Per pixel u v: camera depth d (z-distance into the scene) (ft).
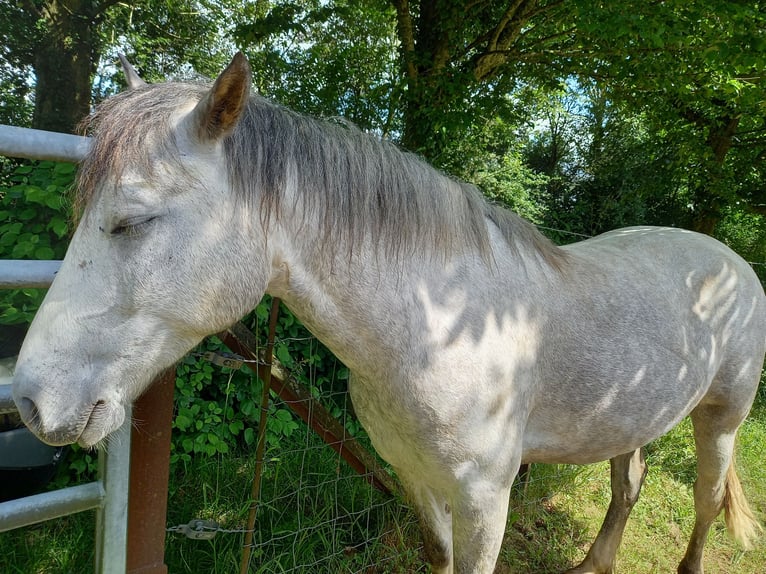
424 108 12.29
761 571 8.62
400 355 4.13
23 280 3.50
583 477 10.13
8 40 13.01
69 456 7.82
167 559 6.59
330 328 4.11
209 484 8.02
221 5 19.12
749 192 22.72
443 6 12.90
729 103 16.63
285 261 3.84
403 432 4.42
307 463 8.38
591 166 27.35
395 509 7.95
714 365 6.15
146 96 3.40
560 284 5.20
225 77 3.11
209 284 3.42
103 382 3.26
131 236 3.18
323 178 3.81
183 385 8.32
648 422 5.63
